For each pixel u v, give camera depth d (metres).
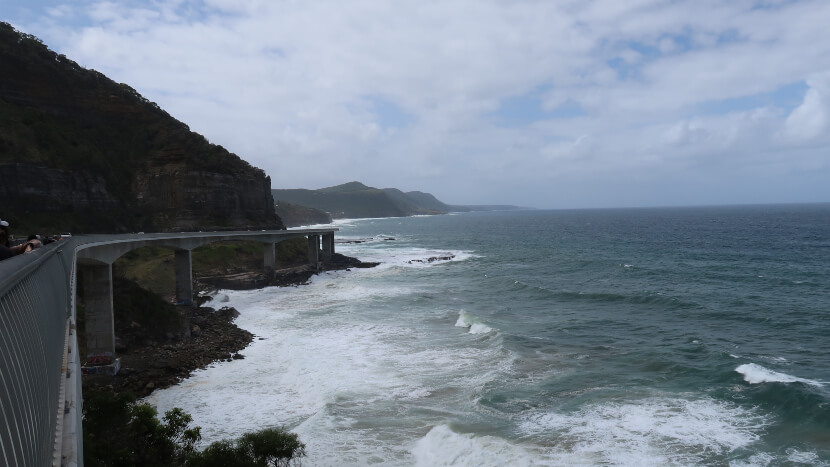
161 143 98.31
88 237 32.69
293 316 47.66
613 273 74.06
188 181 93.31
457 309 49.22
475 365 31.14
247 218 103.62
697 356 32.25
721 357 31.17
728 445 20.39
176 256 53.84
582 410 24.11
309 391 27.73
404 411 24.53
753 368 28.22
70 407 8.81
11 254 9.27
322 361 32.75
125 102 100.25
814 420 21.86
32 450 4.57
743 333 38.41
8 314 4.74
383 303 53.09
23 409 4.45
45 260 9.45
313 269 83.12
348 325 42.88
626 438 21.23
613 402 24.94
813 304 47.81
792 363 30.50
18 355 4.75
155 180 91.44
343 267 90.31
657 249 109.00
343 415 24.16
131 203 87.50
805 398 23.66
